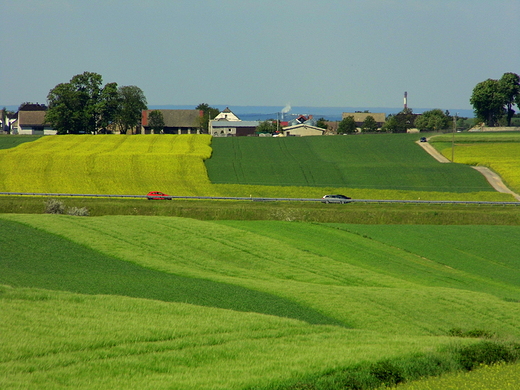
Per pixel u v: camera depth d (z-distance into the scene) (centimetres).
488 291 10919
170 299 8319
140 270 10406
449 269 12475
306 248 13112
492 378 5503
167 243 12625
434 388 5197
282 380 5097
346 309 8362
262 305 8331
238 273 10725
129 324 6581
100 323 6556
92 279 9400
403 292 9500
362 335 6769
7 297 7381
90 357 5553
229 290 9125
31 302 7238
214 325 6750
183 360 5575
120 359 5522
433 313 8512
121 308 7256
